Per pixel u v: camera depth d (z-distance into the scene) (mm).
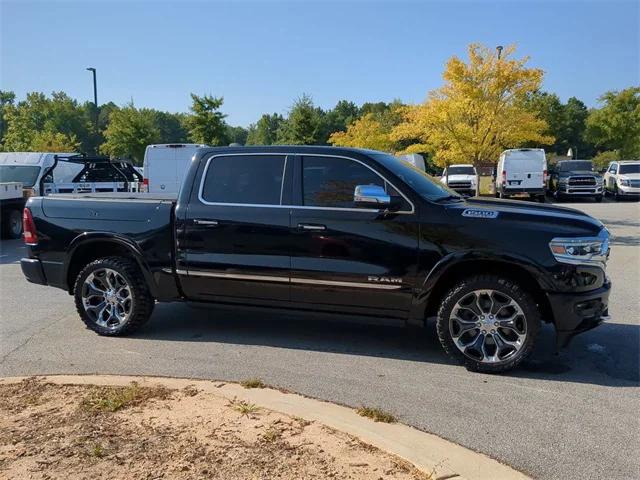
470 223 4836
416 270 4957
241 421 3725
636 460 3391
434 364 5105
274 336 5984
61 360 5258
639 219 17969
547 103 58875
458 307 4902
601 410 4094
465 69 14523
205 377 4758
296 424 3686
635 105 44500
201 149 5816
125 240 5852
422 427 3791
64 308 7355
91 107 85812
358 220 5102
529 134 15266
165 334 6078
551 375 4812
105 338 5957
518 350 4762
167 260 5758
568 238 4637
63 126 65500
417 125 15766
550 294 4664
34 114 61594
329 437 3502
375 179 5160
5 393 4309
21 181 17000
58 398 4172
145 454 3277
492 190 29156
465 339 4953
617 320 6473
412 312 5066
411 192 5023
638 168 27484
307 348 5574
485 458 3373
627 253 11273
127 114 37625
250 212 5441
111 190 18422
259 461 3191
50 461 3211
